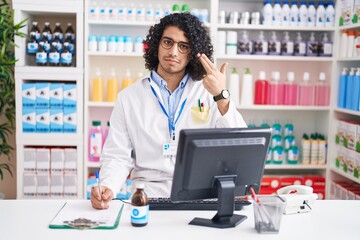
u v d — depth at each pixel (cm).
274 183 334
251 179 157
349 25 300
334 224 156
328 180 333
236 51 329
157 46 206
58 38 315
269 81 349
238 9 346
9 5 334
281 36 349
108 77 343
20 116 310
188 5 342
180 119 202
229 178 153
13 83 325
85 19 308
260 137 153
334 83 325
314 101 335
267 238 141
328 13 321
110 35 340
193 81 208
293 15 323
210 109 205
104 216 157
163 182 200
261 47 326
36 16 336
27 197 315
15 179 353
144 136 200
